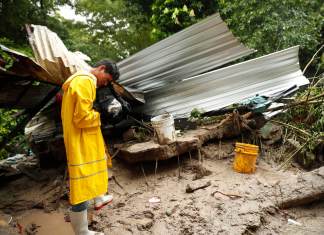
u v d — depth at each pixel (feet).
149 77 15.25
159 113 15.92
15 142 20.45
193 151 13.39
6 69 11.55
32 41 11.91
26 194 12.78
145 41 43.09
